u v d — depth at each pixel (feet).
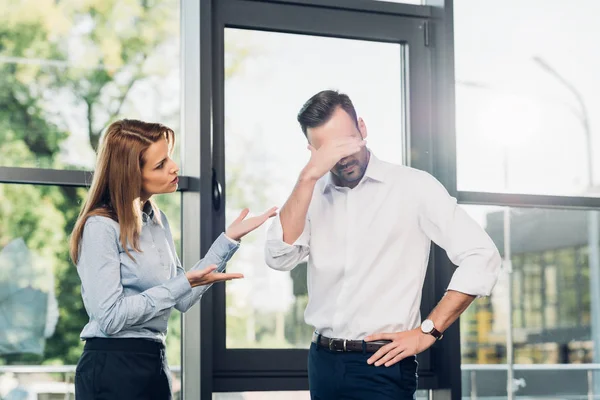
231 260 12.13
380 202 8.91
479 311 12.98
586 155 13.50
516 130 13.29
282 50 12.55
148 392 8.43
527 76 13.42
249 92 12.34
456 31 13.24
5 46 11.43
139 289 8.65
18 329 11.21
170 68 12.07
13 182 11.14
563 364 13.23
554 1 13.64
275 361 12.11
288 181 12.37
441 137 12.71
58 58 11.60
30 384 11.22
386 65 12.97
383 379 8.52
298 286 12.35
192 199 11.76
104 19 11.85
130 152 8.55
